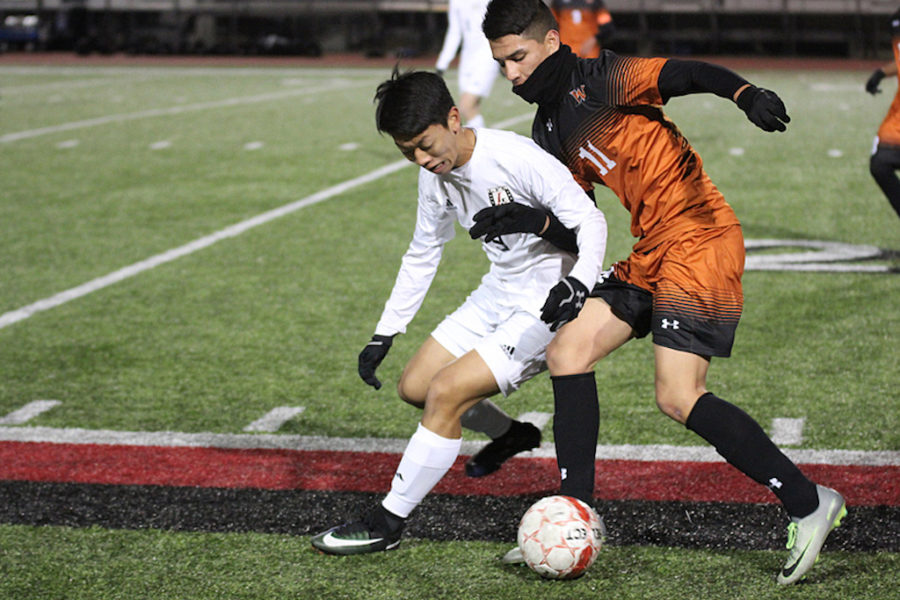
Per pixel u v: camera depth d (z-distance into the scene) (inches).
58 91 1962.4
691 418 286.4
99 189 960.9
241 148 1200.2
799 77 2288.4
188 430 418.6
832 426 402.0
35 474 378.9
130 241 759.1
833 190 896.9
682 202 295.4
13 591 297.6
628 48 3105.3
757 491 346.6
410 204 873.5
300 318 570.6
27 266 694.5
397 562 308.2
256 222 813.9
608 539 317.7
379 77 2336.4
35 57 3166.8
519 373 305.6
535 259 308.7
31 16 3410.4
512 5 292.0
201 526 335.9
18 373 491.8
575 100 297.3
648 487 352.8
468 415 341.7
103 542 326.6
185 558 315.0
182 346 526.6
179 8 3334.2
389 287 629.0
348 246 732.7
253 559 313.1
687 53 3075.8
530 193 292.8
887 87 1973.4
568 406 296.5
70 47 3395.7
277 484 366.9
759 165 1031.6
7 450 402.3
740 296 295.4
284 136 1298.0
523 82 299.1
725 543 313.1
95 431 419.5
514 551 300.2
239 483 368.5
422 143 279.1
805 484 280.5
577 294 275.0
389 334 329.7
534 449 390.0
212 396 456.4
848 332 519.5
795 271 636.1
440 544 319.0
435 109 276.1
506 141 291.7
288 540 325.4
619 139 296.5
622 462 373.7
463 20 991.6
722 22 3056.1
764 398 434.6
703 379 292.7
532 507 294.2
